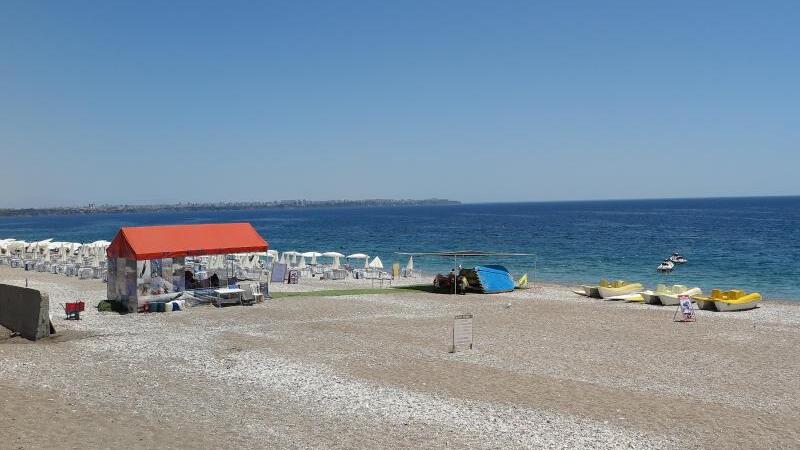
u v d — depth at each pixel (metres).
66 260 53.22
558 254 66.44
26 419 12.48
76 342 20.72
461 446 11.59
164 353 19.17
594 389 15.49
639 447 11.60
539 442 11.84
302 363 17.98
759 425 12.87
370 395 14.84
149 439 11.62
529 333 23.08
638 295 32.53
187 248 29.02
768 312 28.72
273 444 11.55
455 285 35.03
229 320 25.52
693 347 20.67
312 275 45.88
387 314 27.38
